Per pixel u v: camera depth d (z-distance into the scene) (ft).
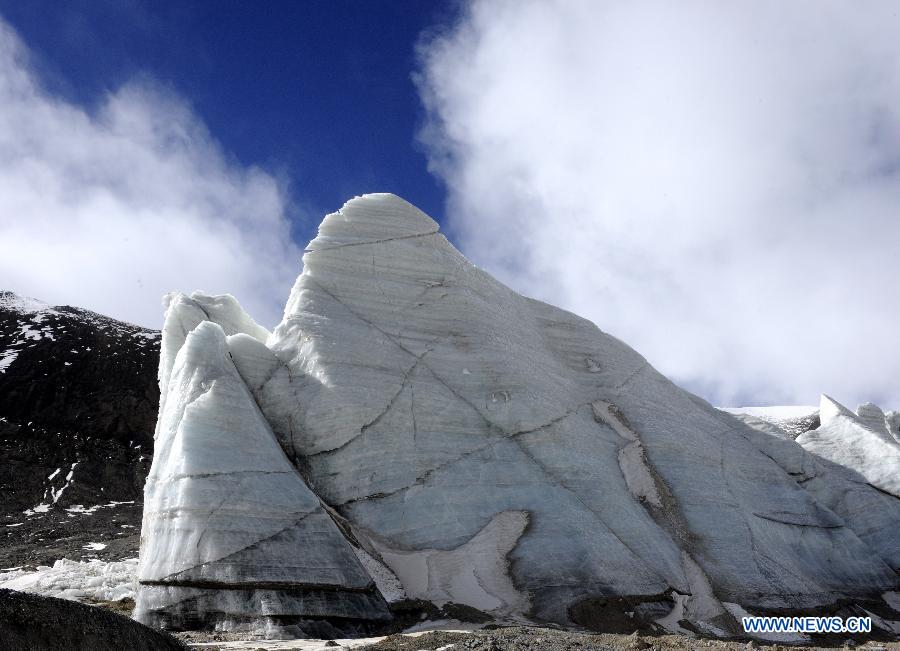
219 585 51.62
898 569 90.58
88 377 187.52
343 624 52.39
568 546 62.44
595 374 88.43
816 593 73.46
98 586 71.31
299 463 66.54
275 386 69.77
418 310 77.46
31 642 25.75
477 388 73.20
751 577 70.69
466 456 68.44
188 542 53.16
